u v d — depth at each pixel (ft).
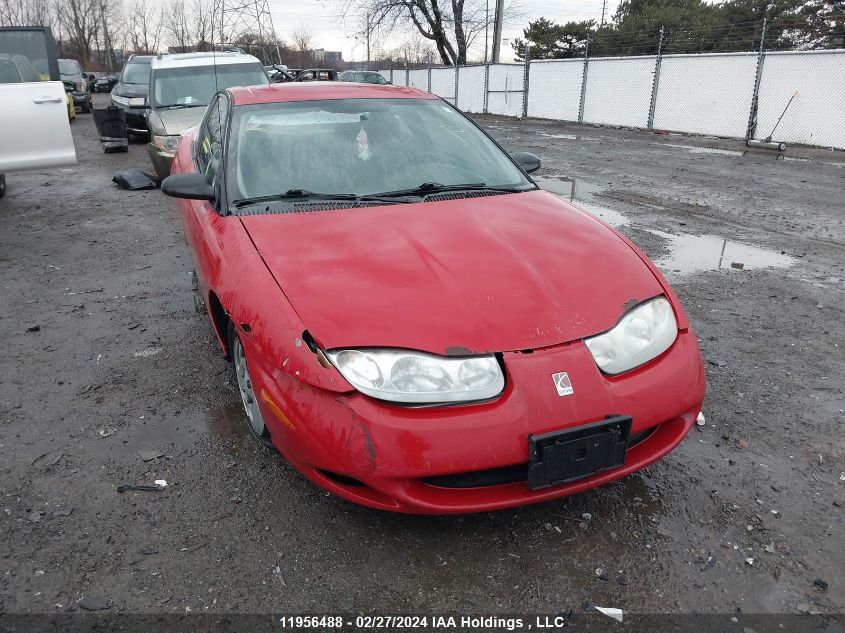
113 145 42.37
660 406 7.75
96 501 8.83
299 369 7.36
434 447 6.95
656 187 30.81
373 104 12.59
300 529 8.27
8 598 7.21
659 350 8.07
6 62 23.22
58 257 20.22
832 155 41.57
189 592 7.31
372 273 8.20
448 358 7.22
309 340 7.47
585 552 7.86
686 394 8.01
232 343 10.26
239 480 9.25
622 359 7.75
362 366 7.16
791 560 7.74
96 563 7.73
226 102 13.15
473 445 7.00
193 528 8.30
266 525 8.34
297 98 12.54
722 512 8.55
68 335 14.35
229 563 7.73
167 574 7.56
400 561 7.74
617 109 63.16
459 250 8.75
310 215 9.86
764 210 25.86
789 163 38.73
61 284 17.74
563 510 8.59
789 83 47.01
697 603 7.14
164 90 32.22
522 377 7.22
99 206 27.27
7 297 16.79
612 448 7.38
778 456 9.78
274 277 8.30
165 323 14.92
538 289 8.06
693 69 54.44
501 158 12.30
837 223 23.75
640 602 7.16
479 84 85.71
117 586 7.39
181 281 17.78
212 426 10.66
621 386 7.59
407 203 10.37
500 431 7.04
